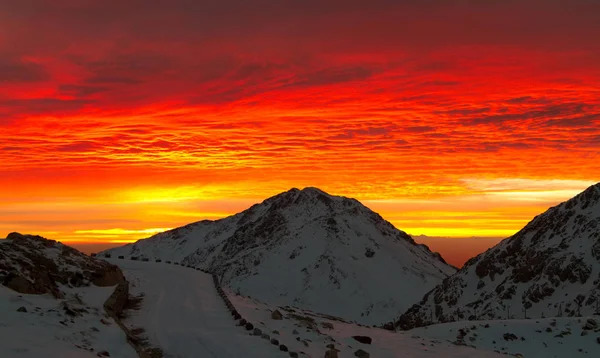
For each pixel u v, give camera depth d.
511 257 148.62
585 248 128.75
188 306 32.56
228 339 24.94
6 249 27.97
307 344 26.98
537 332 44.44
